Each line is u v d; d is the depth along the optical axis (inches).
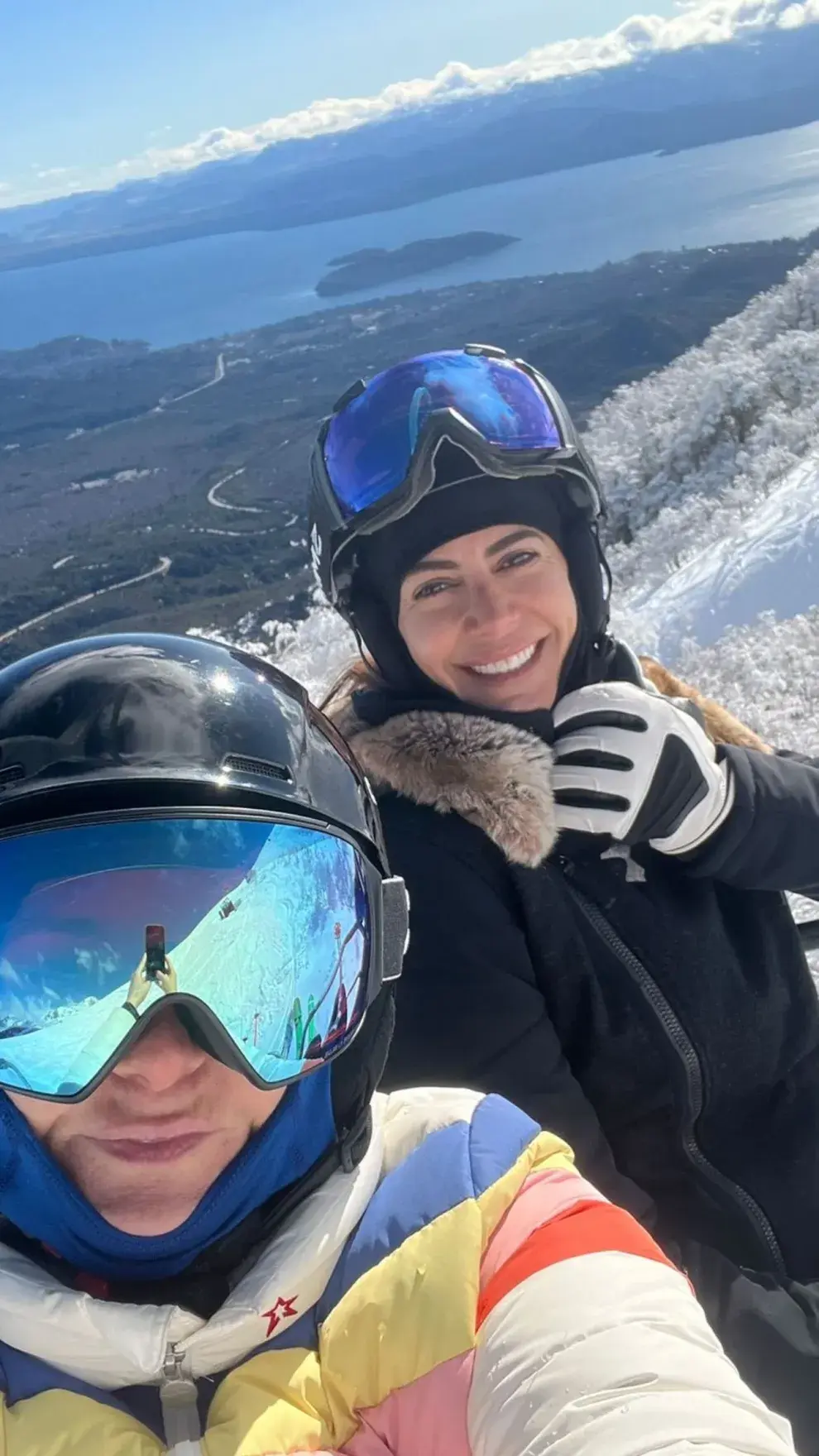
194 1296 49.4
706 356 1248.8
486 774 78.9
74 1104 47.4
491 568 86.2
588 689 86.4
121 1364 46.3
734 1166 86.1
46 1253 50.6
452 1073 76.5
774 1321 74.8
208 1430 44.9
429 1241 49.4
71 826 48.5
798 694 286.2
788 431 804.6
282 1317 48.2
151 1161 47.9
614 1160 83.6
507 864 81.6
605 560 94.7
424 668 88.4
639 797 81.6
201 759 51.0
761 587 383.6
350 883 55.7
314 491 93.9
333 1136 52.6
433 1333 46.8
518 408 87.9
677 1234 85.2
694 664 346.9
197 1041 48.3
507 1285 48.0
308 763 56.3
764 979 88.5
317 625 669.3
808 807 88.6
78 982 47.4
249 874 50.4
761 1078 87.5
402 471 84.1
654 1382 42.3
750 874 86.2
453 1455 44.7
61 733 50.5
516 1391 43.6
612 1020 83.4
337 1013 52.2
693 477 964.0
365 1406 47.0
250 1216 50.5
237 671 57.3
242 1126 49.6
